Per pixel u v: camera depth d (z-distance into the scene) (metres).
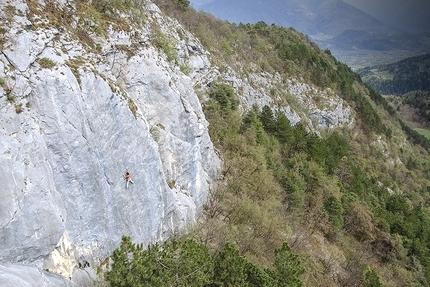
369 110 104.12
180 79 30.75
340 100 92.94
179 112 27.38
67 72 17.14
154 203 22.09
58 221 15.77
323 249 39.03
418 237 57.03
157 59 26.98
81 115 17.28
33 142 15.23
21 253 14.68
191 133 28.92
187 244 18.03
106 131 18.73
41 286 14.38
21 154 14.72
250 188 37.84
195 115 29.86
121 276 15.08
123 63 23.16
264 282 19.28
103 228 18.59
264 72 75.44
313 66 94.44
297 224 39.81
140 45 25.20
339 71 114.81
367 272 36.06
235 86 56.94
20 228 14.53
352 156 82.56
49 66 16.56
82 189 17.34
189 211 26.48
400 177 92.31
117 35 23.30
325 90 91.81
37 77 15.97
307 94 86.44
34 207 14.94
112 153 19.09
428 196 90.00
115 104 19.42
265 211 34.88
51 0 19.72
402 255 47.28
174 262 16.81
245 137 44.41
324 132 81.81
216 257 20.00
